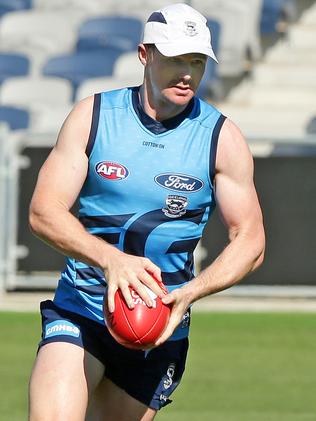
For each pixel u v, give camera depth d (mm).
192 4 44656
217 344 25047
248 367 22750
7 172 29844
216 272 11367
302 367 22844
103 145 11633
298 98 43375
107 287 10930
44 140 29734
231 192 11703
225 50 42656
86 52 42406
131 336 10750
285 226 29625
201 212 11938
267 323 27578
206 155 11672
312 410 19203
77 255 11102
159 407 12500
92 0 47250
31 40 44344
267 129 40625
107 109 11703
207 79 39969
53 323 11938
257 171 29438
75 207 26750
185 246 11953
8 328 26594
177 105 11453
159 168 11602
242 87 43562
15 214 30047
